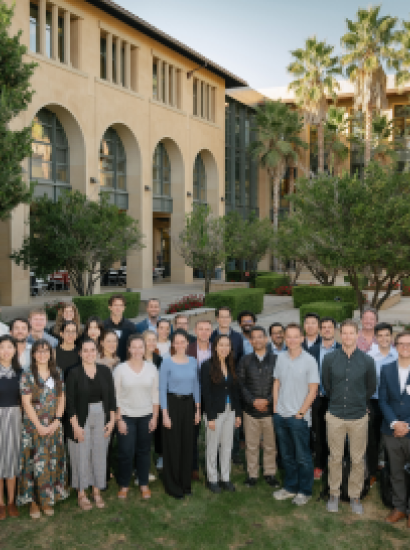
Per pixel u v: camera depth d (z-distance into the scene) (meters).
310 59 31.33
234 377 5.43
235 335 6.11
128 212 24.94
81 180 21.05
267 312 18.41
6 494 5.11
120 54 23.08
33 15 18.92
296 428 5.09
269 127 31.78
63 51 20.42
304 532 4.61
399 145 35.72
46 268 15.67
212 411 5.31
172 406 5.32
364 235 10.84
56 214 15.71
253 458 5.55
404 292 25.92
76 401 4.96
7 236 17.56
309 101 31.67
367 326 6.05
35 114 18.73
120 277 26.92
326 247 11.77
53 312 15.01
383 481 5.09
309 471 5.14
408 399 4.92
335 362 5.05
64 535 4.52
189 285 27.44
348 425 4.97
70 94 20.16
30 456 4.84
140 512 4.93
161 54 25.75
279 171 32.38
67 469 5.66
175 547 4.38
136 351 5.18
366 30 27.64
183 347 5.40
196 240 18.81
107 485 5.53
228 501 5.18
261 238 25.12
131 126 23.77
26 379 4.77
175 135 27.06
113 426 5.19
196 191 30.81
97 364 5.10
